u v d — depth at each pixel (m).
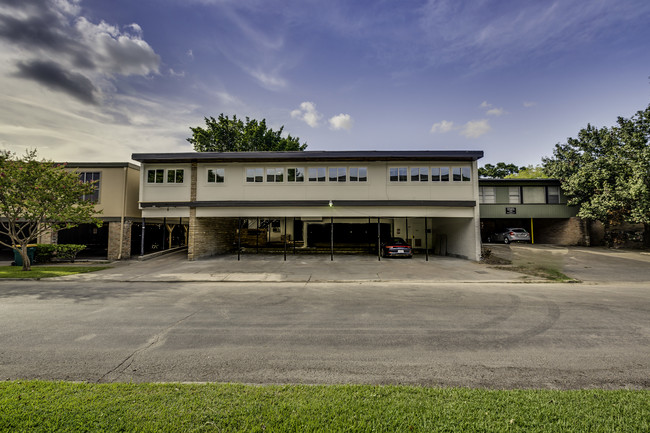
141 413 3.27
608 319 6.90
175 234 24.75
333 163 18.22
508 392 3.79
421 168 18.06
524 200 24.03
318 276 13.02
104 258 18.75
